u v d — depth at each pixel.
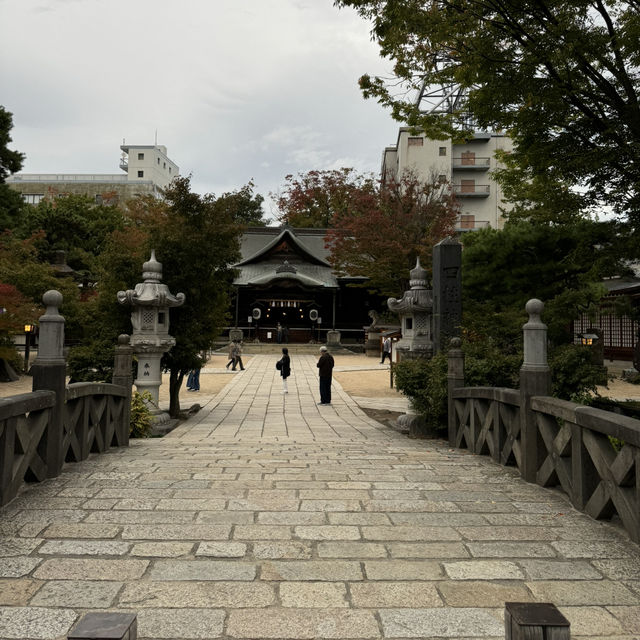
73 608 2.14
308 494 3.85
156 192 70.19
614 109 7.34
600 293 9.87
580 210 8.68
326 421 11.72
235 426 10.88
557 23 6.55
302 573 2.50
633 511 2.94
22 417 3.79
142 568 2.53
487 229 10.80
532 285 9.36
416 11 7.03
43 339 4.36
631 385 16.77
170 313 11.77
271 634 1.97
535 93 6.81
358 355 34.06
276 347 34.50
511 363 7.59
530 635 1.31
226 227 12.10
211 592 2.30
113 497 3.72
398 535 3.02
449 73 7.95
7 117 25.31
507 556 2.74
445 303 9.62
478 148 46.03
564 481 3.77
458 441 6.90
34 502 3.59
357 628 2.02
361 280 40.50
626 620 2.11
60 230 35.22
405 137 45.22
